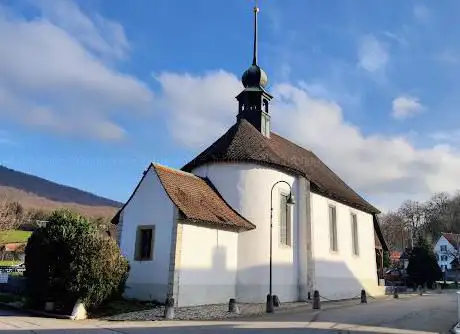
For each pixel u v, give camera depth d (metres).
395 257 79.56
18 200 60.94
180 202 18.11
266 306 17.44
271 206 20.56
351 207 30.05
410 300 25.78
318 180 26.91
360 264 29.98
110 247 15.65
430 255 48.53
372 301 24.67
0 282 23.20
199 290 17.84
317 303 18.64
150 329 11.95
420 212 90.75
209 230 18.84
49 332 11.14
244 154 21.98
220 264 19.17
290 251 22.25
